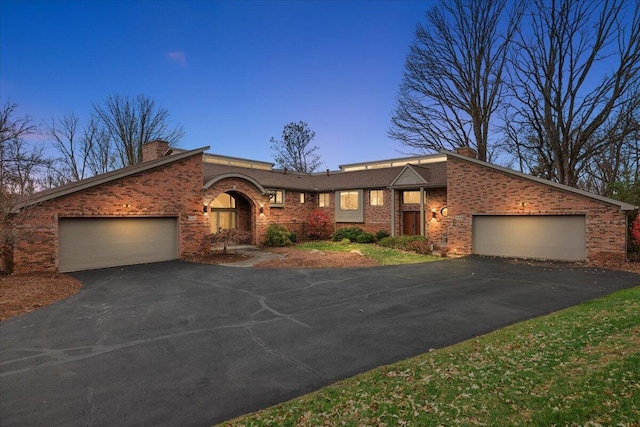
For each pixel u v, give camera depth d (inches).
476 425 134.3
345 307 343.6
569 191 594.2
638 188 703.7
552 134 818.2
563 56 788.0
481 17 979.3
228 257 687.1
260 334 270.1
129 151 1401.3
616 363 173.3
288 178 1091.9
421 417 143.2
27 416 160.6
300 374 201.2
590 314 280.1
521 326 270.4
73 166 1334.9
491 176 683.4
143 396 178.1
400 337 260.1
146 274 527.8
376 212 960.9
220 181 773.9
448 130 1119.6
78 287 439.5
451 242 741.3
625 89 729.6
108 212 584.1
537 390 157.2
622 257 548.7
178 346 247.1
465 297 376.8
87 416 160.1
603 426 124.6
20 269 502.0
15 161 826.2
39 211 508.4
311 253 744.3
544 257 630.5
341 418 147.3
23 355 232.5
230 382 192.4
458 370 188.7
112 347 246.1
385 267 575.8
